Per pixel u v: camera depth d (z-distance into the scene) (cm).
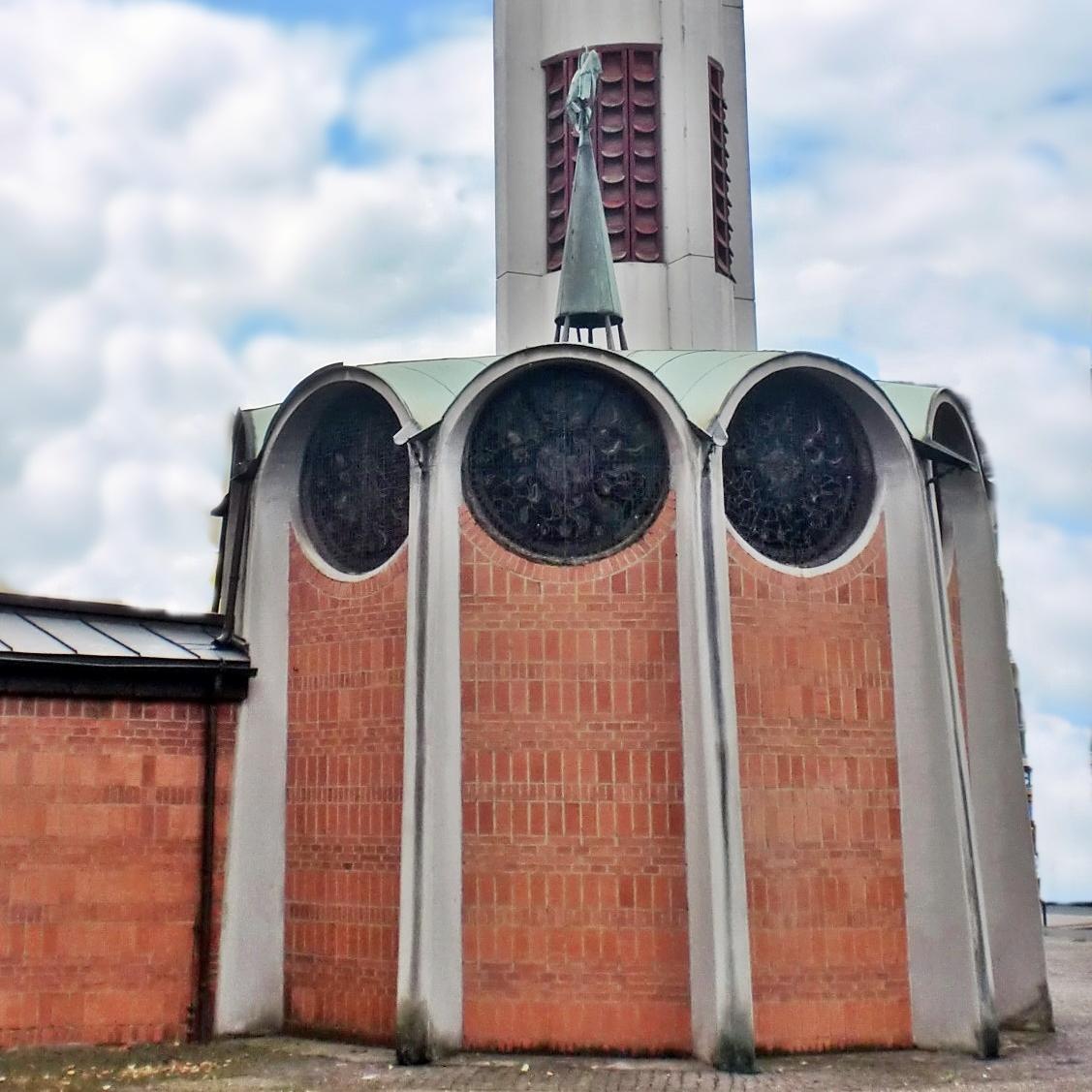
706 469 1845
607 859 1833
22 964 1903
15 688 1931
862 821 1917
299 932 1997
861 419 2009
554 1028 1808
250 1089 1642
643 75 2842
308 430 2098
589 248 2473
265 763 2050
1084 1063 1817
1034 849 2177
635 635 1875
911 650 1962
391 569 1978
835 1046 1852
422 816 1798
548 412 1941
